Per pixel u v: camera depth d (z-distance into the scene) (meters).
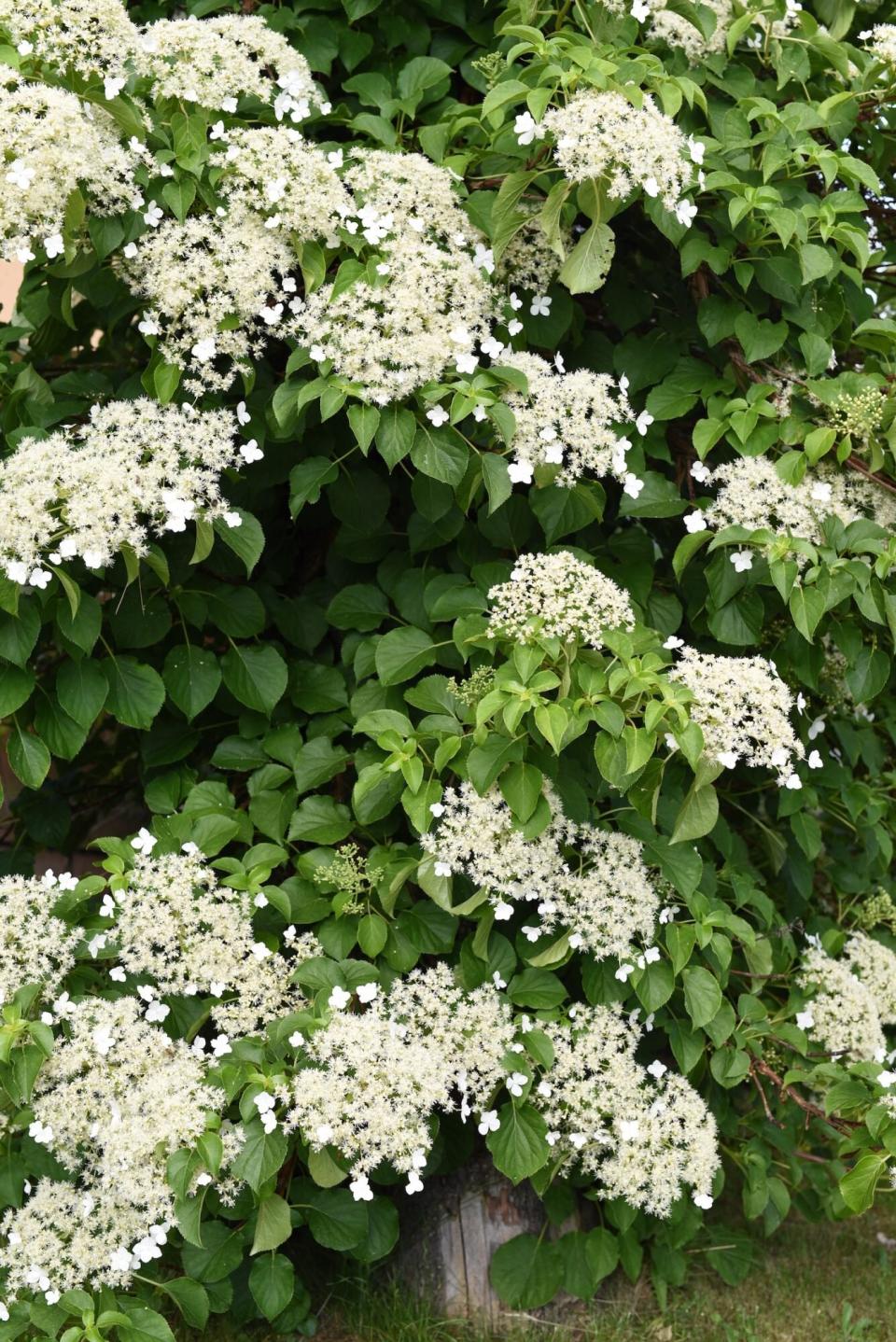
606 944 2.99
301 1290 3.11
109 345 3.38
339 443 3.16
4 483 2.87
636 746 2.81
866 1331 3.17
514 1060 2.95
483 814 2.91
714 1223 3.44
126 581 3.08
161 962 2.91
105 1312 2.85
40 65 2.92
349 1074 2.87
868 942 3.33
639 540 3.16
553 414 2.99
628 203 2.96
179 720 3.23
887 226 3.41
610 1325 3.17
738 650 3.25
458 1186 3.23
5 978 2.88
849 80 3.21
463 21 3.29
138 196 2.96
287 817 3.10
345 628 3.19
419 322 2.94
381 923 3.00
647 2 3.13
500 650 2.98
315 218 2.98
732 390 3.14
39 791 3.50
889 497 3.11
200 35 2.99
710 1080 3.25
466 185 3.14
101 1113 2.87
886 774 3.57
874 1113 2.89
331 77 3.36
